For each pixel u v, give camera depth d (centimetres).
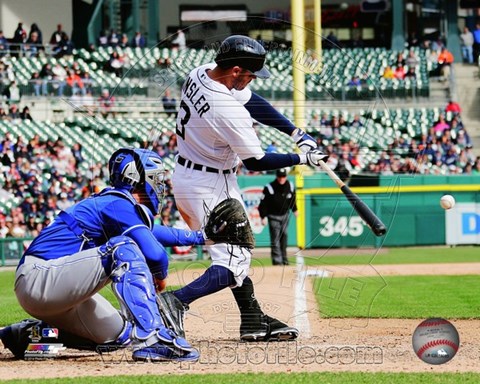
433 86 8688
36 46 8406
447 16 9662
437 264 5419
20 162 6475
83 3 9300
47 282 1969
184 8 9856
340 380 1753
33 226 6112
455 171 7644
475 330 2638
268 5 9938
